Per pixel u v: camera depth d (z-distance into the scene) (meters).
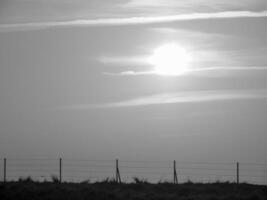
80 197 107.50
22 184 118.44
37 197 106.94
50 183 124.00
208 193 121.44
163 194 117.44
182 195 119.12
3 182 121.81
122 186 124.31
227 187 128.25
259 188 127.44
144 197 112.06
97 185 124.31
